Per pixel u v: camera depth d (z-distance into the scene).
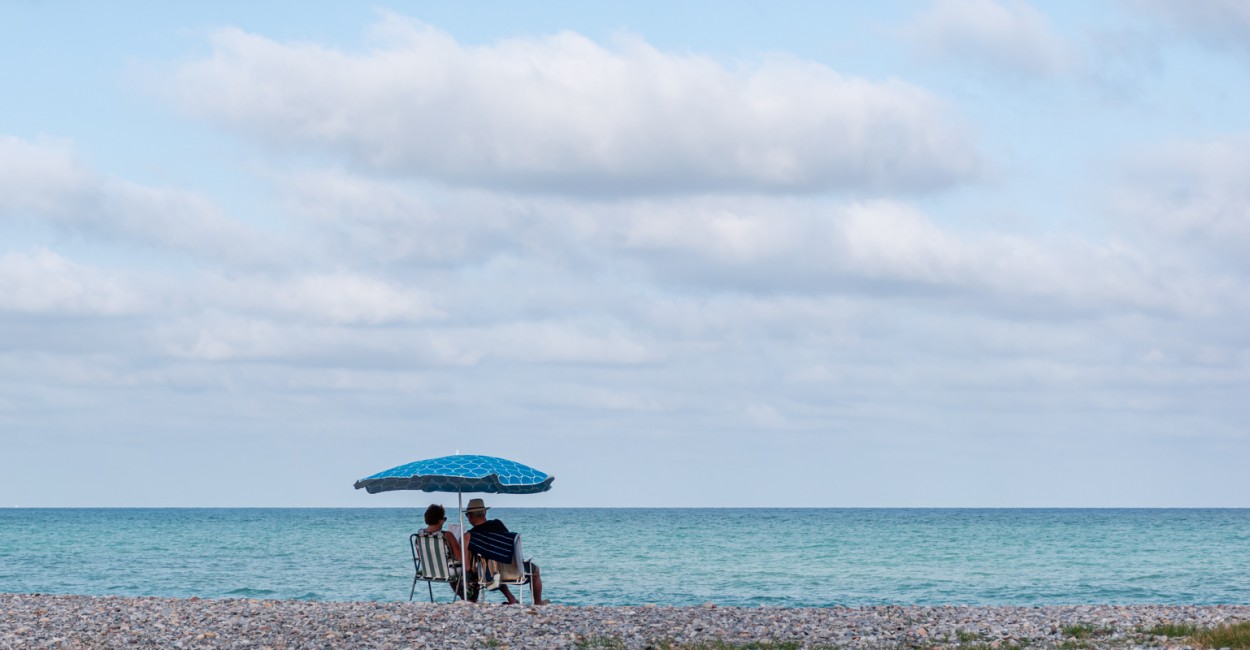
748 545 65.50
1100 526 111.88
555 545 65.50
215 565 43.56
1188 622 14.53
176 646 12.94
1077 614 16.28
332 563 44.62
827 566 44.34
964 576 38.78
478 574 17.39
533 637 13.23
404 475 17.20
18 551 56.34
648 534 87.31
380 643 12.94
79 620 15.24
